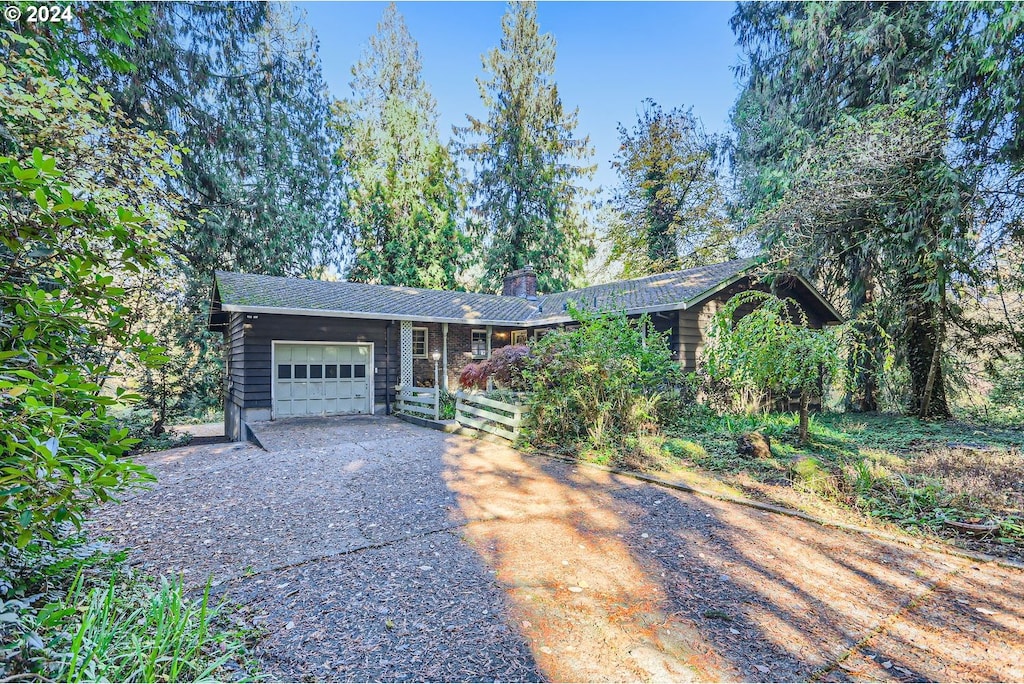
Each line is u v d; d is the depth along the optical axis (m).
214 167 16.03
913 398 10.81
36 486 1.42
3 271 1.94
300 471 6.30
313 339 11.57
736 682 2.21
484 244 24.69
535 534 4.04
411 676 2.21
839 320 12.57
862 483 4.80
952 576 3.26
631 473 5.86
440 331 13.85
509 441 7.93
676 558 3.57
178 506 4.87
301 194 20.08
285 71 19.33
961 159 9.32
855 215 10.28
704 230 21.95
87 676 1.74
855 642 2.52
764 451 6.30
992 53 8.23
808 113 12.28
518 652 2.42
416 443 8.13
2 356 1.43
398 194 22.88
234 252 16.94
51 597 2.42
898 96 9.71
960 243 8.84
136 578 3.06
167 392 12.40
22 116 4.35
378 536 4.01
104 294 1.75
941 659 2.37
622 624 2.69
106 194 4.86
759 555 3.62
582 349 7.48
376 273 22.22
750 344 6.84
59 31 5.09
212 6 16.05
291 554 3.64
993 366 10.48
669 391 8.62
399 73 24.45
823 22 11.30
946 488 4.69
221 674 2.12
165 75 14.76
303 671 2.22
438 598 2.96
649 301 11.43
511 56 24.36
